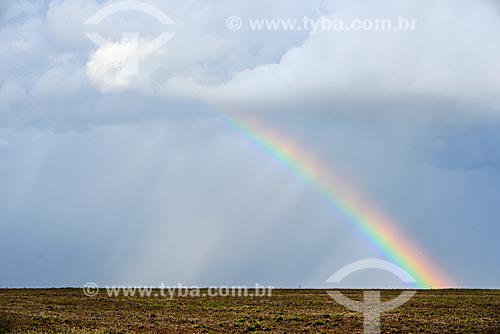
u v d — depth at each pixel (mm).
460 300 82938
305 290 95250
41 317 65312
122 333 58219
